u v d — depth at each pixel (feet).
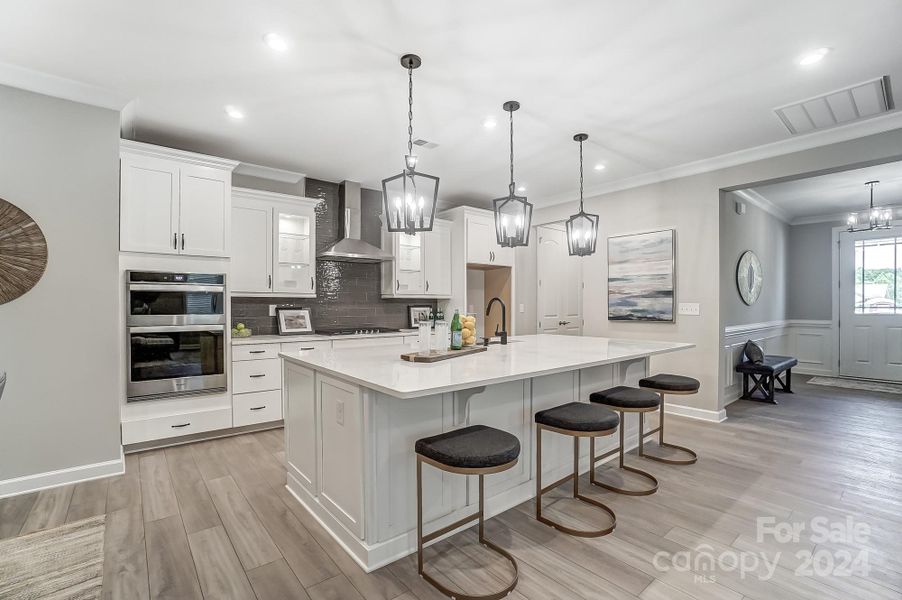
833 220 21.79
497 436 6.18
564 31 7.25
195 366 11.16
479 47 7.72
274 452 10.77
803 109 10.14
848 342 21.33
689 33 7.30
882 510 7.79
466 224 17.71
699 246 14.12
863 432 12.60
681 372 14.52
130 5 6.53
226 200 11.69
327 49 7.76
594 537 6.89
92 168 9.21
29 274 8.58
